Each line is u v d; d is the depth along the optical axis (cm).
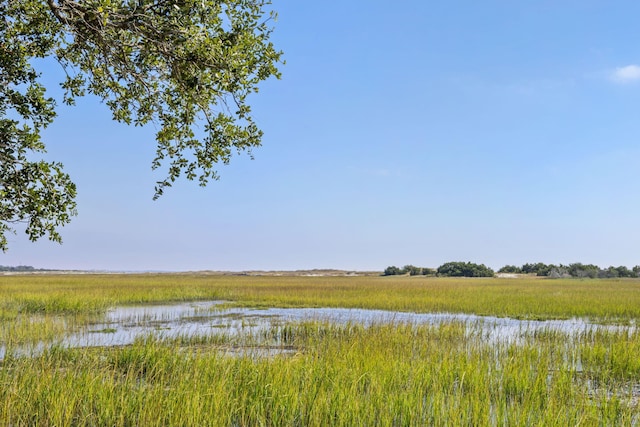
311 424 734
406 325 1769
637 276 10750
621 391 976
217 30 805
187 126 924
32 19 852
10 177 830
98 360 1116
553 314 2548
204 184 955
